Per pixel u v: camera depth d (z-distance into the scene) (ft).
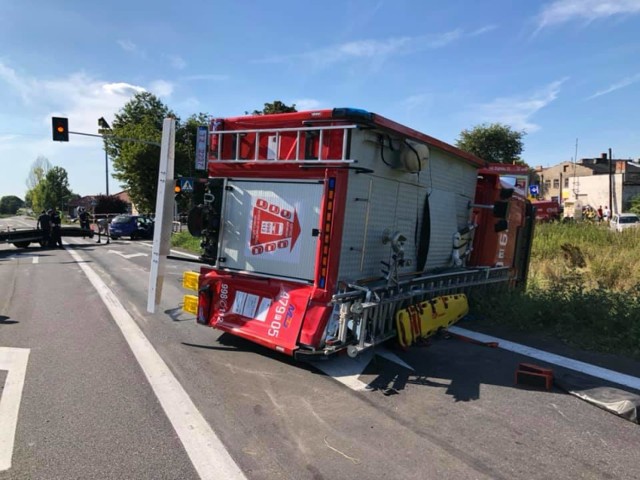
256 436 11.39
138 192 129.18
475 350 18.76
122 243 81.51
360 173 16.11
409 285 18.67
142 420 12.08
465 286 22.91
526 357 17.90
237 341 19.13
